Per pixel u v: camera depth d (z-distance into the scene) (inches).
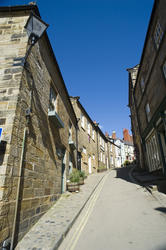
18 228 150.8
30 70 209.3
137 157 753.0
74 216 202.2
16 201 148.5
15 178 152.9
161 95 371.2
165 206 215.2
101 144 965.8
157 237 141.9
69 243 148.0
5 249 125.6
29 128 193.0
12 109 165.3
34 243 142.3
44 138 241.8
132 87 665.0
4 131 156.3
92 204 264.4
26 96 191.9
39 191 207.5
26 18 219.9
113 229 168.6
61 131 346.6
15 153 157.1
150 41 417.7
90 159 711.1
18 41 206.4
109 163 1115.3
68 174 382.3
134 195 287.0
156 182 333.4
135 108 655.8
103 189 370.6
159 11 353.4
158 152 415.5
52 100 318.3
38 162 212.4
